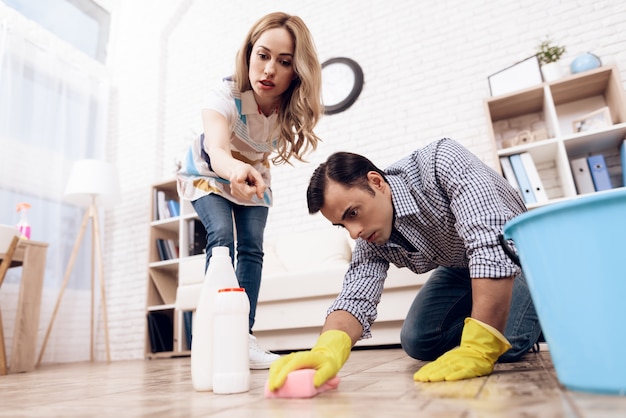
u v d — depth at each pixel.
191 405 0.70
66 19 4.07
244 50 1.33
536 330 1.12
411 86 3.33
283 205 3.51
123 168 4.28
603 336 0.52
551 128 2.69
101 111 4.21
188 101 4.20
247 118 1.38
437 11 3.38
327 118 3.54
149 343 3.35
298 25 1.30
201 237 3.47
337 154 0.97
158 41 4.43
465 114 3.12
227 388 0.81
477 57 3.18
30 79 3.48
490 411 0.50
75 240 3.65
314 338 2.50
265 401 0.69
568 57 2.91
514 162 2.54
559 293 0.56
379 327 2.34
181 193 1.49
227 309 0.84
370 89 3.45
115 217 4.17
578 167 2.49
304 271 2.48
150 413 0.64
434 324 1.27
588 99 2.77
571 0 3.00
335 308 0.99
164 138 4.22
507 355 1.07
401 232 1.03
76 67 3.97
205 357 0.89
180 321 3.27
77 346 3.51
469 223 0.86
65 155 3.66
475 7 3.27
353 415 0.53
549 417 0.44
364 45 3.56
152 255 3.55
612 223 0.51
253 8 4.11
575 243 0.53
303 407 0.61
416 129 3.24
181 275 3.02
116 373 1.74
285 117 1.43
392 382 0.84
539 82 2.66
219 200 1.43
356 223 0.95
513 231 0.63
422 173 1.01
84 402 0.83
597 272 0.52
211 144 1.20
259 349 1.35
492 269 0.80
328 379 0.76
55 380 1.53
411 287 2.27
